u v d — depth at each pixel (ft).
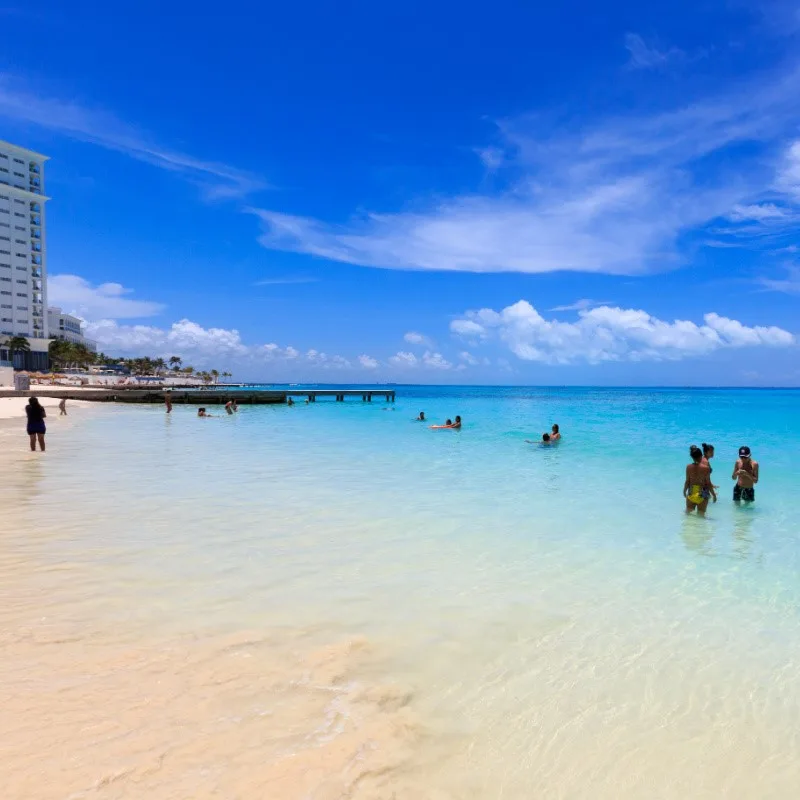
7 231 343.26
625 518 29.89
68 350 385.29
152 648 13.78
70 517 27.37
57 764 9.20
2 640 13.91
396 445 65.36
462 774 9.86
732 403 224.94
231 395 185.06
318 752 10.00
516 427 95.96
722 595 18.99
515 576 20.45
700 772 10.29
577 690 12.84
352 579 19.62
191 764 9.43
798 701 12.65
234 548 22.84
